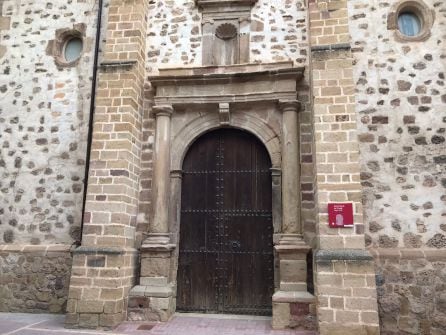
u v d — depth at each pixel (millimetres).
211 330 5734
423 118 6469
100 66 6906
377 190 6344
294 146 6516
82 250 6125
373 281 5336
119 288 6031
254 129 6844
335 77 6074
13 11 8219
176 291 6703
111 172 6422
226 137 7109
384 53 6758
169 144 6984
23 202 7406
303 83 6816
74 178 7352
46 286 6965
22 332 5629
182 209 6961
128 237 6461
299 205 6391
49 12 8117
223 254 6730
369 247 6191
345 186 5727
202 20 7414
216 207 6887
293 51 7059
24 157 7574
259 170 6898
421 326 5820
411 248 6105
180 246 6852
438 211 6164
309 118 6684
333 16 6336
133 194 6699
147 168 6996
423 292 5906
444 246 6055
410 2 6852
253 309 6512
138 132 6977
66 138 7535
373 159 6441
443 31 6691
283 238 6258
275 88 6734
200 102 6914
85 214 6320
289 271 6113
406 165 6363
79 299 5969
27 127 7684
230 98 6836
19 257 7137
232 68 6914
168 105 6980
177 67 7121
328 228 5637
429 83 6566
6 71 7965
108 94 6727
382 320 5898
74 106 7633
